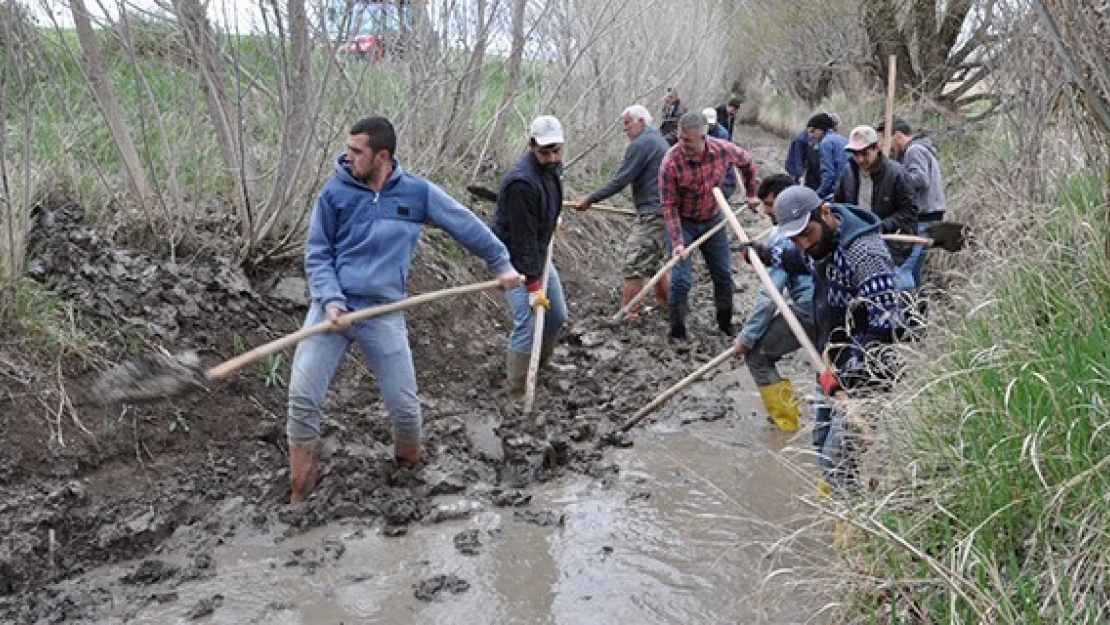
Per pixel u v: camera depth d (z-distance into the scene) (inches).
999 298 190.5
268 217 264.7
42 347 205.2
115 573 181.3
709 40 729.0
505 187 254.5
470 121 375.9
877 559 149.8
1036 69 229.6
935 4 573.0
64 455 193.8
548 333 280.2
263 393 231.3
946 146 462.9
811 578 166.6
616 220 466.3
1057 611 130.7
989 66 285.7
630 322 347.3
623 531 202.8
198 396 218.2
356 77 310.8
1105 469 142.5
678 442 251.8
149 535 189.3
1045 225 205.8
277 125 285.9
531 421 249.6
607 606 175.3
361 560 188.7
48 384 201.5
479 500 214.2
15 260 209.3
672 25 588.1
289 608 171.5
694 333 345.1
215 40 252.4
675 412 270.8
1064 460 145.9
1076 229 182.1
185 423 211.9
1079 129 176.4
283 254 264.5
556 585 182.1
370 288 205.8
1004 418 157.8
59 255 224.7
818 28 781.3
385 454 226.4
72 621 165.6
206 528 195.5
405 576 183.5
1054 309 178.5
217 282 245.0
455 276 313.0
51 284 220.4
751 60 1030.4
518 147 401.7
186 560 186.2
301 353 204.2
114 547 185.8
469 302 308.5
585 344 319.3
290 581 180.2
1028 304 186.4
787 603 172.2
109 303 223.5
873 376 187.6
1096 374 152.5
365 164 200.8
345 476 214.1
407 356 212.4
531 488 224.1
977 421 163.6
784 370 307.3
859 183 284.5
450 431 241.1
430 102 346.0
